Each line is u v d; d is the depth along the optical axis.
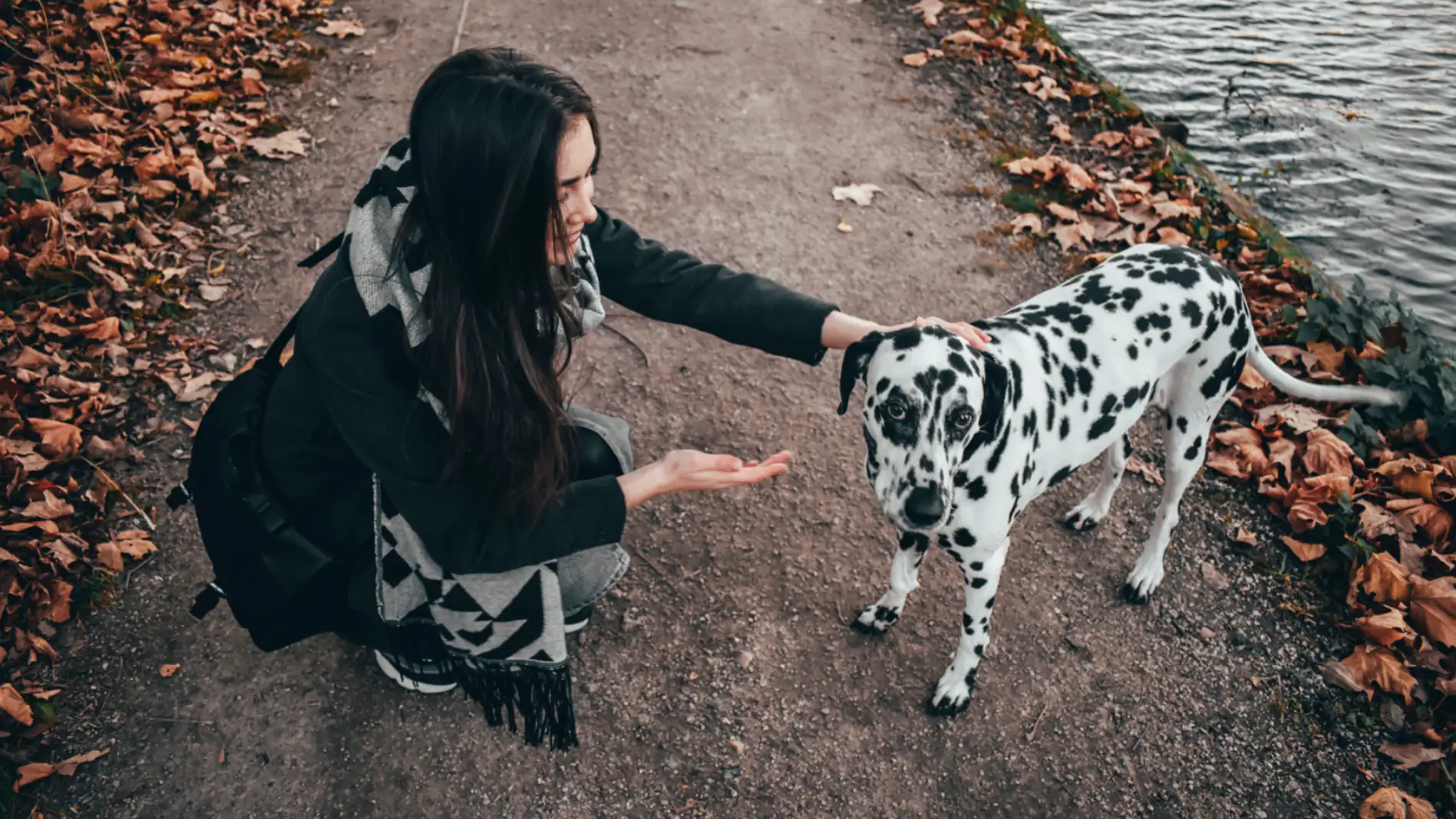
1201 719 3.14
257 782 2.84
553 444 2.13
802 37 6.21
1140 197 5.01
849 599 3.42
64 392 3.70
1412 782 3.01
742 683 3.16
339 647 3.15
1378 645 3.28
